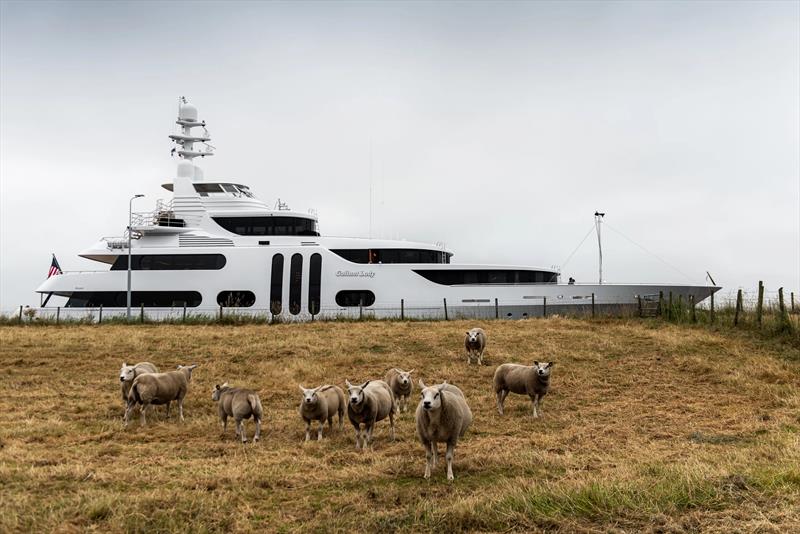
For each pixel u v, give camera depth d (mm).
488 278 36125
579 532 7820
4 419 14570
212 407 16266
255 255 36188
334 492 9414
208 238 37656
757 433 13062
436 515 8211
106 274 36906
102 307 36656
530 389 14828
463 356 22562
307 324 30391
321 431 13141
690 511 8258
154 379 14203
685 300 33312
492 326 28344
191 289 36219
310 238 37500
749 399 16547
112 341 25125
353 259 37062
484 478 10164
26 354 22797
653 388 18094
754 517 7949
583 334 25797
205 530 7895
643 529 7836
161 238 37938
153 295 36500
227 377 19688
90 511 8156
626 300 35125
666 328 27391
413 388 18234
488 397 17031
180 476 10102
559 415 15125
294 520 8336
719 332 25922
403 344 24688
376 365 21281
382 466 10609
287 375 19641
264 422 14516
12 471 9961
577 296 35125
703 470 9578
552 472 10352
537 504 8508
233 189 41219
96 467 10531
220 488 9500
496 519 8125
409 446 12211
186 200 39844
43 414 15164
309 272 35812
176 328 29453
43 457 11219
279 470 10492
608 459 11070
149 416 15281
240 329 28703
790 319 24891
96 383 18828
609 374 19797
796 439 11883
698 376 19391
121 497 8711
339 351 23312
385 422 14500
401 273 35656
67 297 38250
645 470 9969
